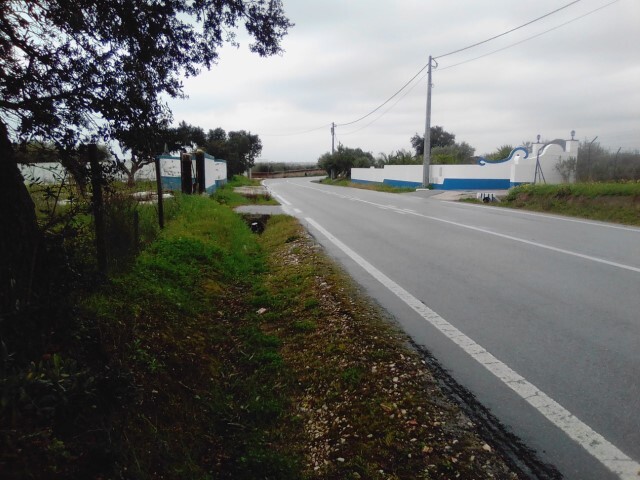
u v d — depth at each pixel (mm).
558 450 2619
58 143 3492
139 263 5480
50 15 3492
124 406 2738
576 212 14164
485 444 2678
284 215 13828
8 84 3279
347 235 10438
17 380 2164
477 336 4277
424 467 2510
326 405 3260
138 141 4062
